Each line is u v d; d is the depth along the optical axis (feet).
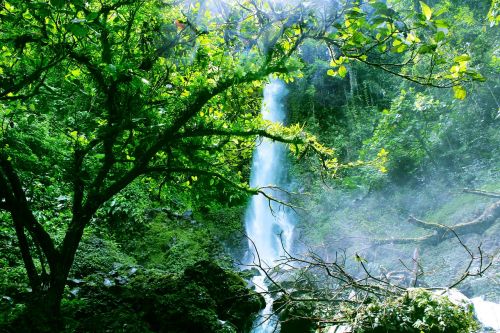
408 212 34.50
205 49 14.40
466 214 29.37
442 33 8.69
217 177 15.52
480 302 19.58
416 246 28.91
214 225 36.70
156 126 13.41
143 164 13.29
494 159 33.47
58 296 12.94
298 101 54.90
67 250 13.21
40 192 23.26
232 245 35.17
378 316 12.26
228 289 19.99
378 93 52.95
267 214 41.81
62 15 10.73
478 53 35.42
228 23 13.01
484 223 26.76
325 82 56.24
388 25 9.28
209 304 17.97
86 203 13.44
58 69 12.65
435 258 26.68
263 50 12.59
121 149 14.35
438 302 11.98
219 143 14.94
